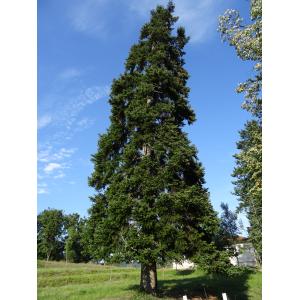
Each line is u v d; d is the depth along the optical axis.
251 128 17.47
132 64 23.06
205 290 21.89
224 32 16.95
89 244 20.98
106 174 20.98
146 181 19.00
